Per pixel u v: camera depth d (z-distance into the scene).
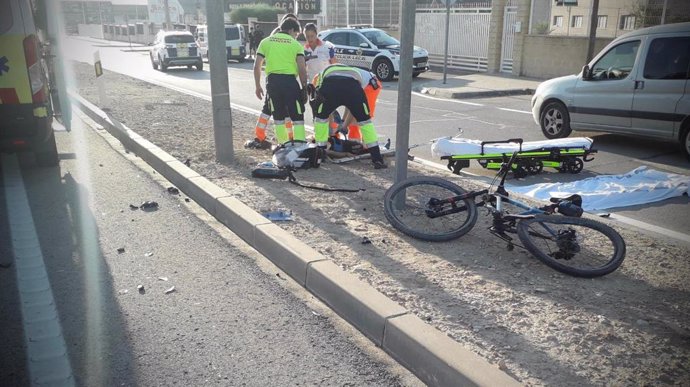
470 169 8.14
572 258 4.65
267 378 3.34
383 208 5.71
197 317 4.02
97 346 3.64
